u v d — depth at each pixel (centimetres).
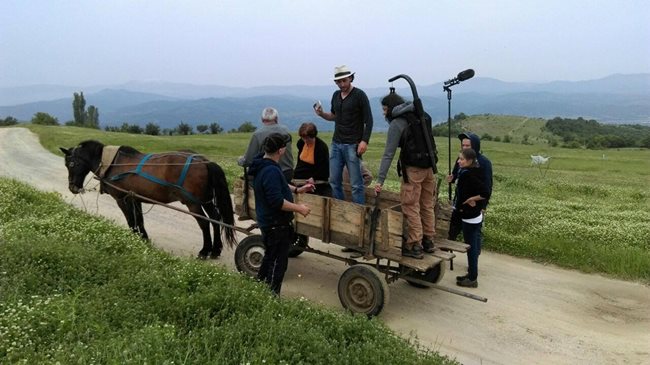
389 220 726
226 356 505
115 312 574
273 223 721
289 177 943
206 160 1016
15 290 600
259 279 750
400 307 829
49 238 826
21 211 1112
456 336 728
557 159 5156
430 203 791
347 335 595
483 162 912
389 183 2017
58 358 453
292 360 500
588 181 3005
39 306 558
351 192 948
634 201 2025
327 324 616
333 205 780
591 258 1055
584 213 1498
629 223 1334
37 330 515
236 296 635
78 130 5916
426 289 915
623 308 845
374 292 740
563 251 1091
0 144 3938
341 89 861
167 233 1243
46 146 3772
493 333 741
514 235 1216
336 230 784
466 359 661
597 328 767
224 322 579
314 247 1132
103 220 1070
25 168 2478
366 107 847
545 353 686
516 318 795
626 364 659
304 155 980
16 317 520
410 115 738
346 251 1085
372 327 612
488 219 1357
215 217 1025
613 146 9938
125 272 710
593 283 959
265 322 572
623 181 3130
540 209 1512
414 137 738
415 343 638
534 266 1060
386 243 734
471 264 913
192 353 498
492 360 662
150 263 764
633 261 1017
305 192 846
